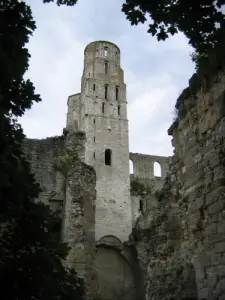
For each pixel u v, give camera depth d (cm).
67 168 2620
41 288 673
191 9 780
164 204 1256
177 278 1090
